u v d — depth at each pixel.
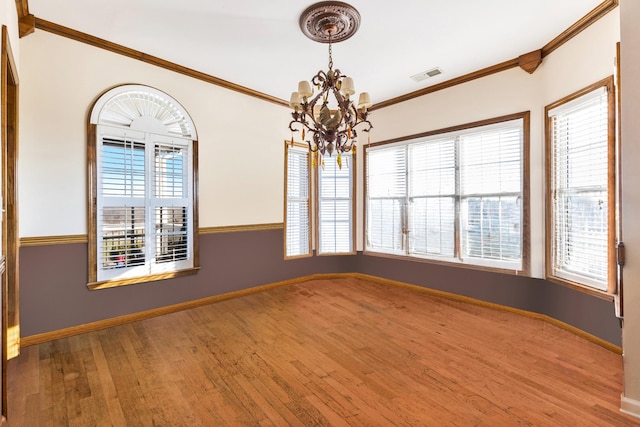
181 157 3.55
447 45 3.06
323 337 2.83
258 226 4.26
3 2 1.88
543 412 1.80
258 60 3.36
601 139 2.60
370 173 4.83
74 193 2.86
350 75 3.73
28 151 2.64
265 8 2.51
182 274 3.54
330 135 2.65
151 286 3.35
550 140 3.09
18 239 2.47
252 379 2.15
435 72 3.65
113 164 3.07
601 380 2.12
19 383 2.10
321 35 2.86
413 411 1.82
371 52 3.20
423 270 4.23
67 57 2.81
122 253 3.14
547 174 3.13
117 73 3.08
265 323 3.17
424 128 4.16
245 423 1.72
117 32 2.84
